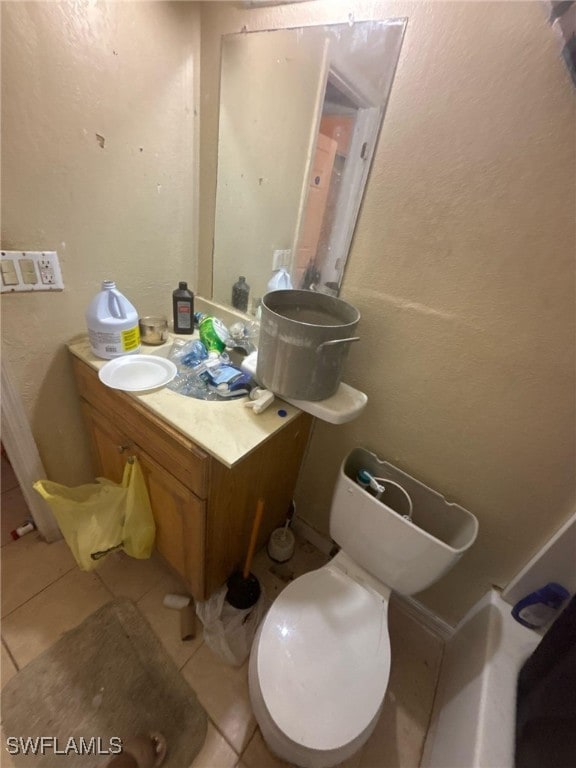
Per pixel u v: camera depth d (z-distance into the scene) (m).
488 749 0.69
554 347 0.71
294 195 0.96
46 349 1.00
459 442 0.91
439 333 0.84
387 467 1.04
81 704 0.92
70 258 0.95
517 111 0.62
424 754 0.90
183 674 0.99
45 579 1.17
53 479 1.21
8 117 0.73
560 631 0.71
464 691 0.86
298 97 0.86
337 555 1.03
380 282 0.89
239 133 0.99
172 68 0.95
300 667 0.77
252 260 1.12
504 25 0.59
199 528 0.89
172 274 1.23
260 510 1.00
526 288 0.71
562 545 0.82
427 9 0.64
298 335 0.75
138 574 1.22
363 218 0.86
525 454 0.82
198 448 0.78
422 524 1.05
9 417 1.00
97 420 1.08
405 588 0.92
